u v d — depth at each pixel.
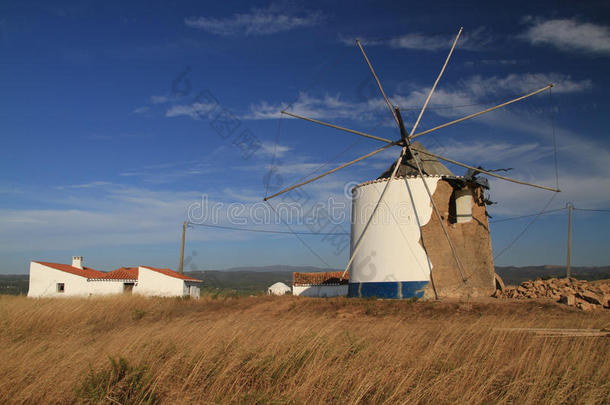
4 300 19.52
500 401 6.79
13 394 6.90
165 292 37.06
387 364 8.18
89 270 45.00
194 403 6.79
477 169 25.34
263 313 19.95
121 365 7.66
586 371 8.06
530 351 9.18
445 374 7.63
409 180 26.69
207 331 10.34
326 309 20.22
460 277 25.16
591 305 18.67
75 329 13.30
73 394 6.92
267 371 7.82
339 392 7.12
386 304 20.52
